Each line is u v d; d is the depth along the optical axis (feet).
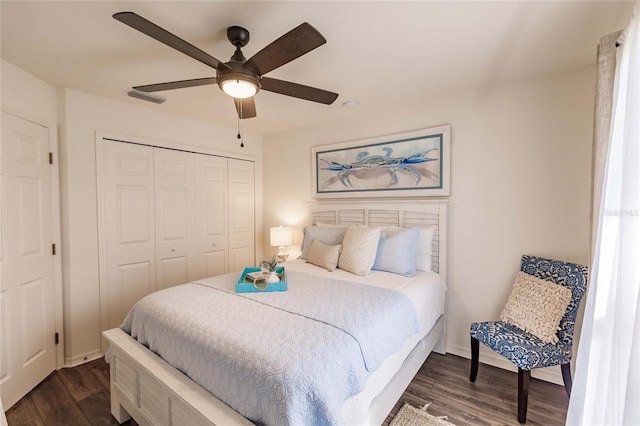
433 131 8.91
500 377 7.55
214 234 11.77
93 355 8.57
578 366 4.87
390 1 4.60
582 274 6.27
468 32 5.46
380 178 10.07
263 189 13.61
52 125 7.75
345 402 4.24
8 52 6.11
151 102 9.14
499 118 7.94
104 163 8.77
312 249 9.60
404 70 7.03
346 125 10.91
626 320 3.59
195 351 4.77
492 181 8.08
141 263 9.65
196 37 5.58
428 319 7.27
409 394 6.86
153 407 5.16
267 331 4.72
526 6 4.72
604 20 5.04
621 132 4.26
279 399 3.70
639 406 3.00
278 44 4.41
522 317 6.70
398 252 8.29
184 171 10.75
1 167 6.34
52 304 7.73
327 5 4.69
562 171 7.15
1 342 6.31
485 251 8.23
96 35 5.54
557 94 7.17
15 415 6.30
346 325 4.91
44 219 7.49
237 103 6.91
